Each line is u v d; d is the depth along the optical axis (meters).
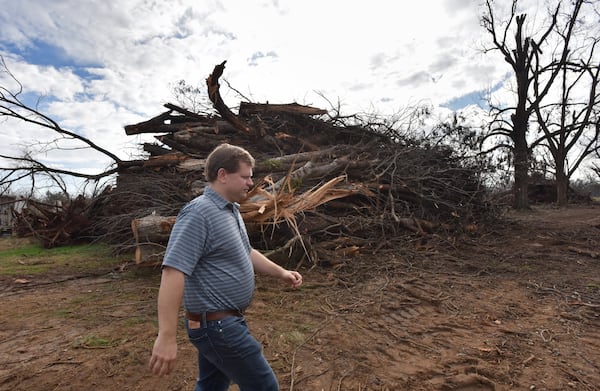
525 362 2.98
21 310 4.12
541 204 25.11
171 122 9.53
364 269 5.65
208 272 1.67
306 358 3.01
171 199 6.83
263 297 4.50
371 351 3.16
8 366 2.85
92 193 8.67
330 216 6.91
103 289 4.93
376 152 8.54
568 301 4.42
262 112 8.67
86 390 2.54
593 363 2.98
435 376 2.78
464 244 7.68
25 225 9.50
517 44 19.98
